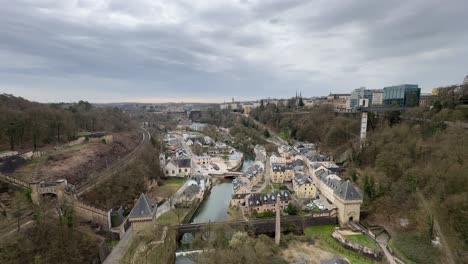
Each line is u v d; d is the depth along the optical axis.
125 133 199.62
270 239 76.44
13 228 59.25
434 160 88.88
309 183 108.06
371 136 139.75
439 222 70.06
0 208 65.62
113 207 88.50
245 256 62.53
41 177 87.81
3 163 90.62
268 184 128.38
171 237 72.75
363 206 91.38
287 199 97.19
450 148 86.69
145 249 64.81
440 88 178.00
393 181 94.94
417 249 67.75
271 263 65.38
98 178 100.31
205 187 121.88
